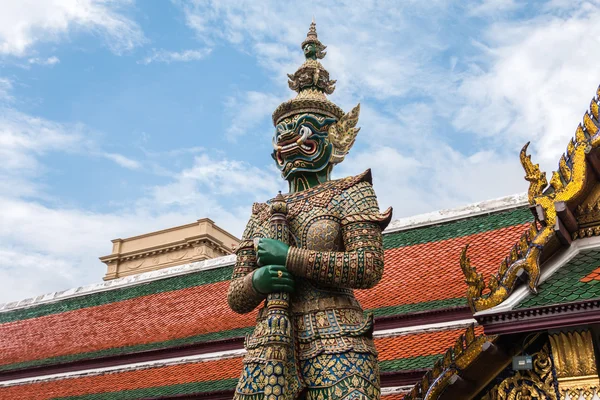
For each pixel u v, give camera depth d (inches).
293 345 336.5
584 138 362.9
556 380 332.2
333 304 345.1
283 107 403.9
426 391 355.3
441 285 588.4
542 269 356.8
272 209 360.2
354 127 410.0
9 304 1025.5
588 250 363.3
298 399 332.2
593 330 332.5
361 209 361.1
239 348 664.4
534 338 346.0
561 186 358.9
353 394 318.7
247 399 322.3
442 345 499.8
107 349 797.2
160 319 813.2
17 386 799.7
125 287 919.7
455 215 666.2
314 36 442.9
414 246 661.9
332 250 355.9
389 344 527.2
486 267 580.7
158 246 1800.0
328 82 426.0
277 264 343.0
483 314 332.5
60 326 909.2
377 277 345.1
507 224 627.8
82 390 722.2
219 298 796.0
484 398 355.9
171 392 621.0
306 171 393.1
